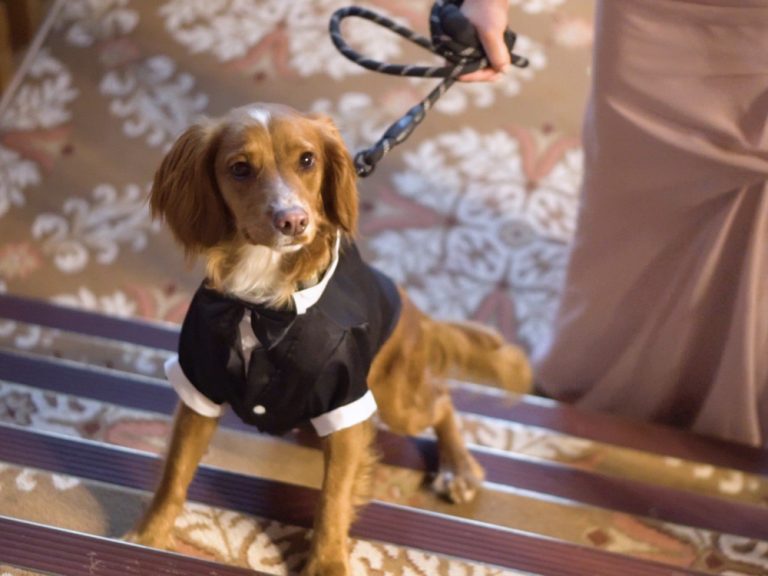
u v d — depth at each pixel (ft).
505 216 11.91
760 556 8.34
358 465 7.39
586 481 8.85
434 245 11.55
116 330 10.09
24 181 11.66
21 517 7.55
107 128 12.33
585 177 8.84
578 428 9.52
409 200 11.94
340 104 12.78
